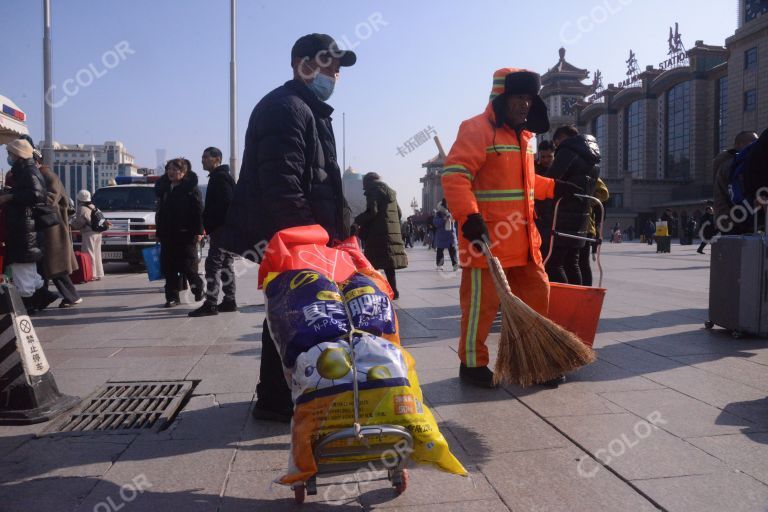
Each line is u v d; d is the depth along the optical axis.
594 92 76.88
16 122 8.15
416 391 2.26
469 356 3.90
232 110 17.69
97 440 3.05
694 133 63.47
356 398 2.14
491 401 3.57
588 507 2.30
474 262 3.85
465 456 2.78
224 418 3.36
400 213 8.35
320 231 2.79
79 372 4.35
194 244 7.74
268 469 2.70
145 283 11.05
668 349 4.77
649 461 2.68
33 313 7.23
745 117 52.16
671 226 32.97
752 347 4.83
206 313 6.95
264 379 3.30
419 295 8.78
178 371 4.36
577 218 5.16
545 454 2.78
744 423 3.12
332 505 2.35
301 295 2.42
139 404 3.69
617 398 3.57
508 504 2.33
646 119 69.06
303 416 2.17
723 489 2.41
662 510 2.26
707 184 60.09
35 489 2.51
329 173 3.24
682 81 65.31
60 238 7.55
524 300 4.06
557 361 3.56
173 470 2.69
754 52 51.50
